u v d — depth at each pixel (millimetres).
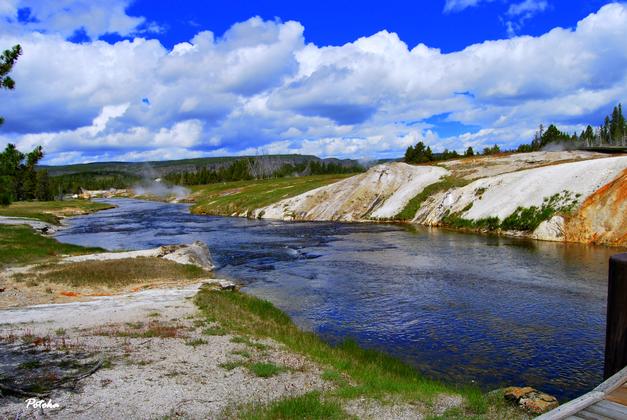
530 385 13922
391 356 16484
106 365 12938
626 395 8047
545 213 45938
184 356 14070
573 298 23469
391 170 78250
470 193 59406
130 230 65625
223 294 24859
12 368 12453
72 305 21547
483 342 17734
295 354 15109
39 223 65688
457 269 31594
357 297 25188
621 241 38781
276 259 38625
